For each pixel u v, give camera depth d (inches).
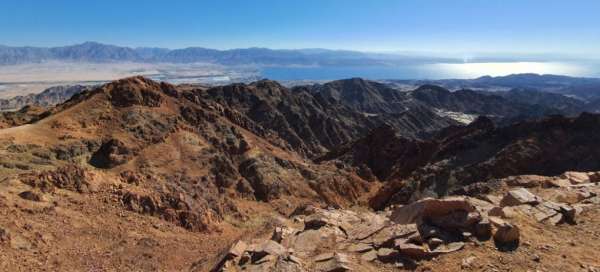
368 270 558.3
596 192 871.7
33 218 1093.1
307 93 6594.5
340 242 659.4
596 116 2427.4
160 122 2605.8
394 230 639.8
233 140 2871.6
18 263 860.6
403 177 3056.1
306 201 2463.1
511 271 537.3
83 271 906.1
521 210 727.1
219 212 1927.9
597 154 2192.4
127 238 1171.9
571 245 609.3
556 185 1012.5
